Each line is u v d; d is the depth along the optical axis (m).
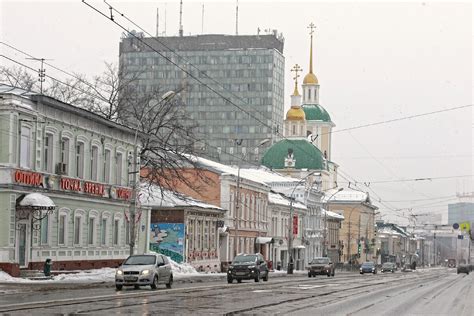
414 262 151.25
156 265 38.91
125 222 57.88
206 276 61.84
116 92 71.50
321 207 119.31
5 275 41.72
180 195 68.75
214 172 77.19
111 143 55.97
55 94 73.44
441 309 30.08
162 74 186.12
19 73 72.19
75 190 49.91
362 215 146.38
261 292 38.38
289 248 81.00
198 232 71.38
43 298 29.89
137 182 60.22
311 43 150.12
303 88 150.12
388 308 29.86
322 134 148.12
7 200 43.00
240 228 81.62
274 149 132.00
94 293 34.06
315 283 52.47
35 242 45.44
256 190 87.38
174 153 69.62
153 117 70.50
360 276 80.56
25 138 44.88
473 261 145.00
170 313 24.39
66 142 49.62
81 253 51.00
